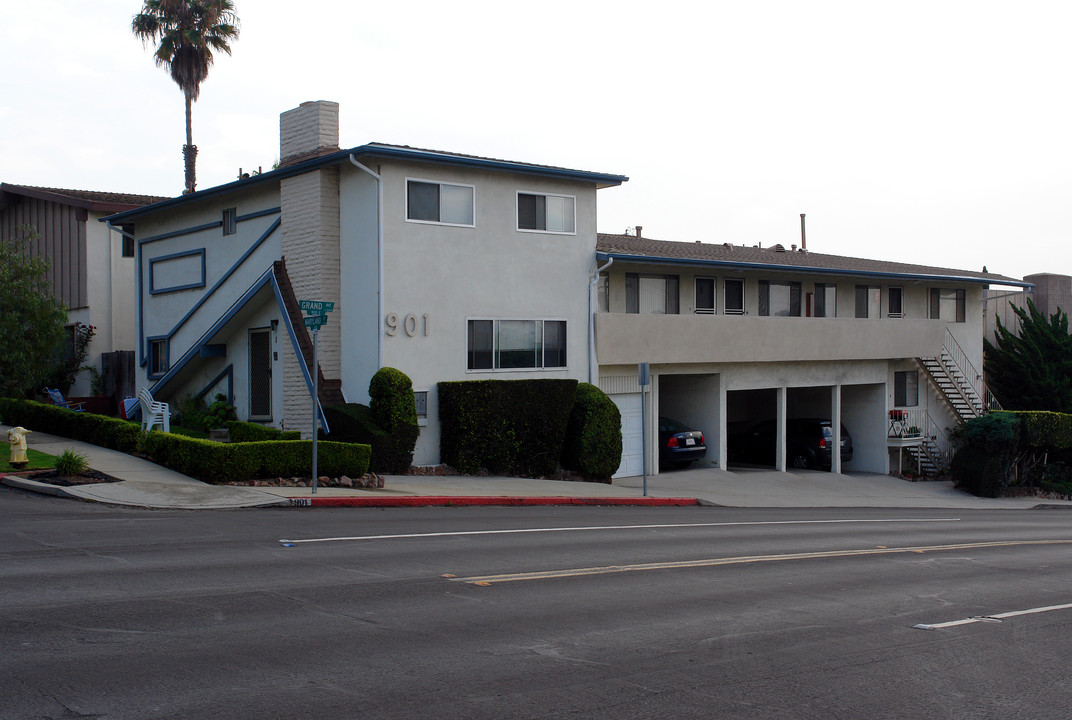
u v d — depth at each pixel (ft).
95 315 105.40
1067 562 47.85
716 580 36.99
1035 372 131.95
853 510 80.69
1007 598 36.58
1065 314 138.00
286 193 76.18
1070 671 25.59
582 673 23.18
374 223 70.38
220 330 81.66
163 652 23.34
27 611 26.73
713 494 80.84
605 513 61.82
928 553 49.11
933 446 118.42
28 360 66.44
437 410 73.10
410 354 71.56
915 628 30.22
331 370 73.41
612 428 80.69
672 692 22.00
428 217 72.64
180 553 36.24
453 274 73.92
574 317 81.97
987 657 26.81
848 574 40.50
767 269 97.91
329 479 59.88
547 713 20.12
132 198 112.88
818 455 106.73
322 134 76.69
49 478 52.54
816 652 26.37
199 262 87.66
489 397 72.95
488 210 76.07
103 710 19.15
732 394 125.70
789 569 40.93
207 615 27.12
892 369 114.42
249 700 20.08
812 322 101.71
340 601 29.60
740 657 25.46
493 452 73.41
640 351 86.58
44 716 18.67
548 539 45.78
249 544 38.93
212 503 49.65
